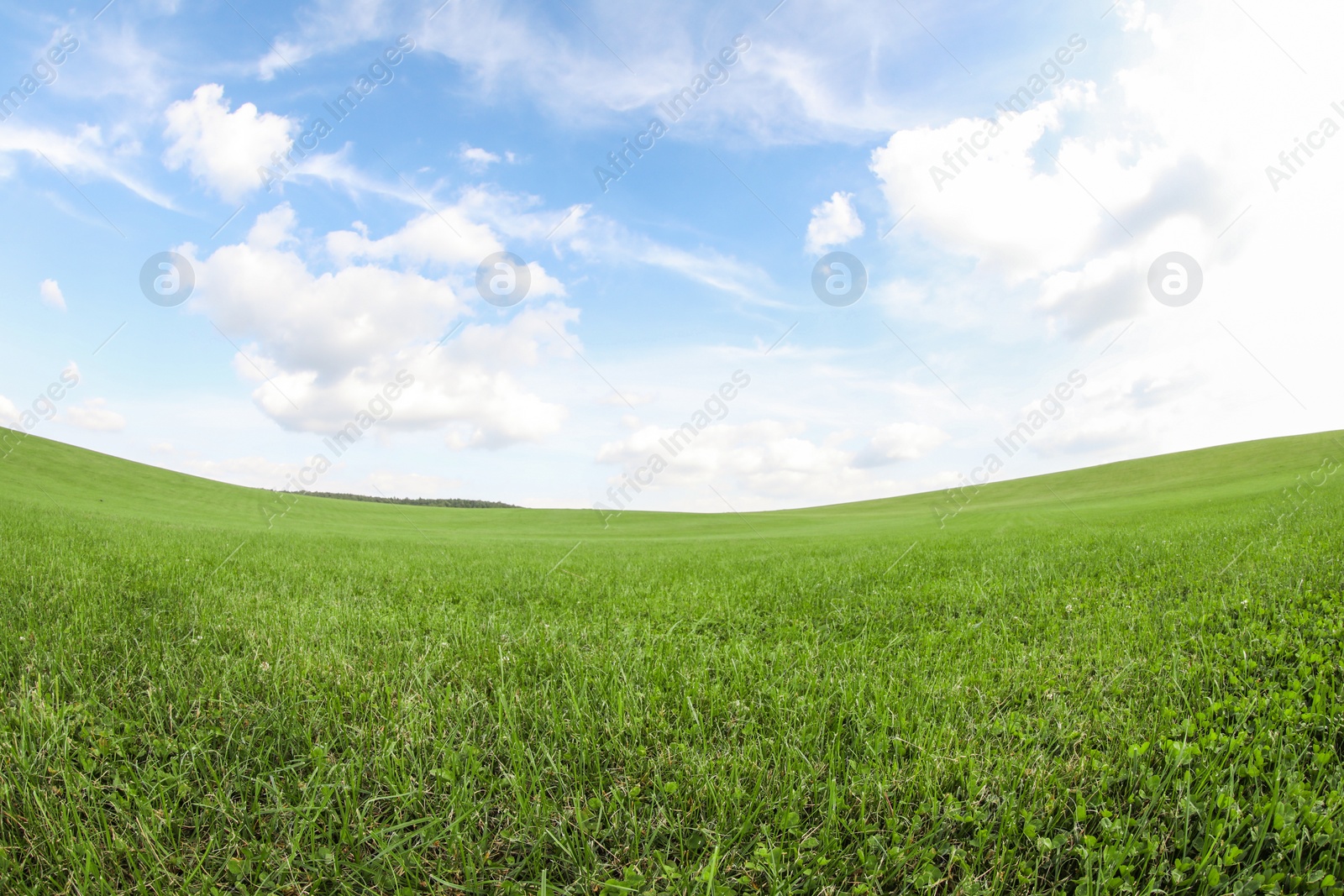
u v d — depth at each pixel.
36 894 1.67
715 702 2.72
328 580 6.48
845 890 1.71
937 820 1.92
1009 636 3.94
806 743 2.35
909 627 4.34
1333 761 2.17
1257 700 2.52
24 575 5.18
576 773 2.21
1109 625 3.94
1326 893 1.56
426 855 1.88
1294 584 4.54
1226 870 1.70
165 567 6.30
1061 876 1.79
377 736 2.41
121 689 2.81
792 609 5.13
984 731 2.43
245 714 2.60
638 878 1.68
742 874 1.76
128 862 1.81
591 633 4.03
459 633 3.97
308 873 1.79
